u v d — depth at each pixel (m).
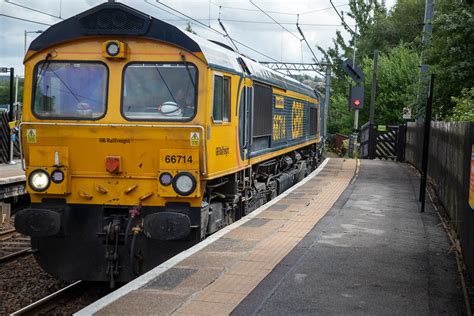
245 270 7.32
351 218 11.15
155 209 8.59
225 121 9.59
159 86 8.59
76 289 8.89
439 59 16.92
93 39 8.70
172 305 5.99
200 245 8.52
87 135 8.59
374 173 20.02
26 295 8.70
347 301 6.24
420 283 6.97
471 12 15.30
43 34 8.74
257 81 12.12
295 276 7.11
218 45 10.39
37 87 8.79
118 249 8.68
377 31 50.50
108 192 8.62
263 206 12.41
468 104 14.73
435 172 14.91
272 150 14.08
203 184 8.62
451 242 9.32
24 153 8.79
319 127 24.16
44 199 8.78
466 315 5.93
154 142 8.49
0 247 11.77
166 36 8.53
